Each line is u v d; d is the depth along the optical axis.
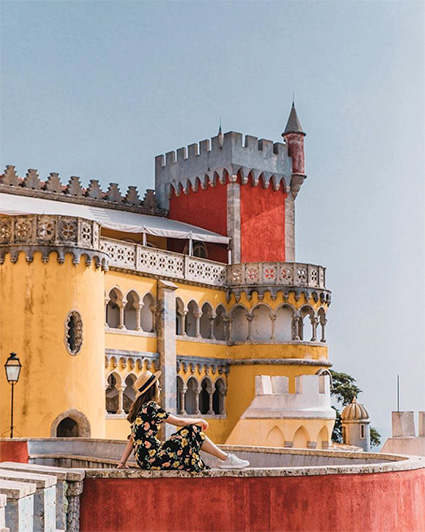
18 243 36.56
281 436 42.22
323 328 52.38
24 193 49.81
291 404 42.38
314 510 12.88
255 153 55.47
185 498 12.52
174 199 57.94
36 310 36.19
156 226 51.09
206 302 49.75
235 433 43.19
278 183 56.62
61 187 51.91
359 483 13.30
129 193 56.16
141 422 12.80
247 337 51.00
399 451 30.34
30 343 35.97
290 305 50.94
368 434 46.47
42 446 25.44
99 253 38.28
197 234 50.62
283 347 50.50
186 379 47.56
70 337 36.97
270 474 12.76
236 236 53.69
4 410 35.72
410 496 14.16
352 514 13.14
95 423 37.06
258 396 43.41
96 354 37.69
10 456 23.36
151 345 45.41
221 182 54.56
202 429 12.92
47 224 36.88
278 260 56.12
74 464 24.88
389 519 13.62
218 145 54.94
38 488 11.51
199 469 12.60
